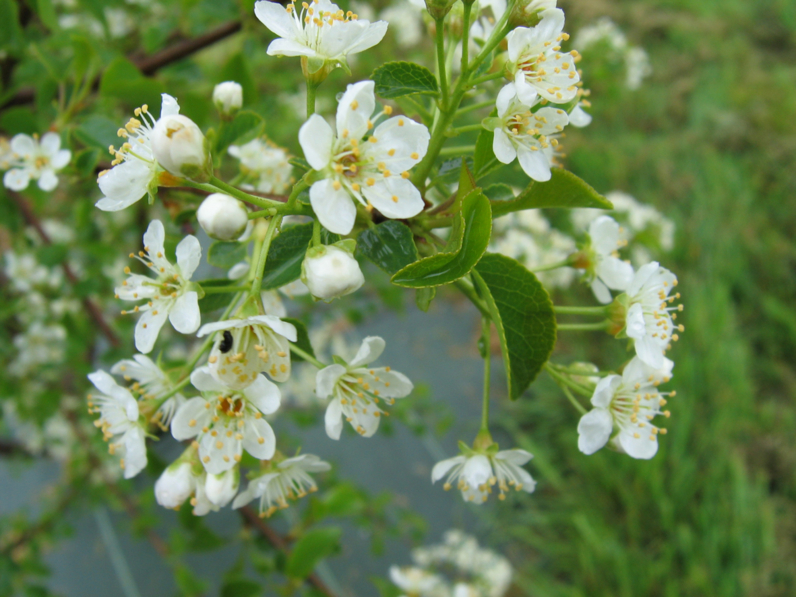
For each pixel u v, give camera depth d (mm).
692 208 476
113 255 180
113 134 118
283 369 75
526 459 91
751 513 309
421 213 83
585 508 329
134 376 92
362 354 81
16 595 270
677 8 723
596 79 304
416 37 286
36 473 315
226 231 72
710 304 409
